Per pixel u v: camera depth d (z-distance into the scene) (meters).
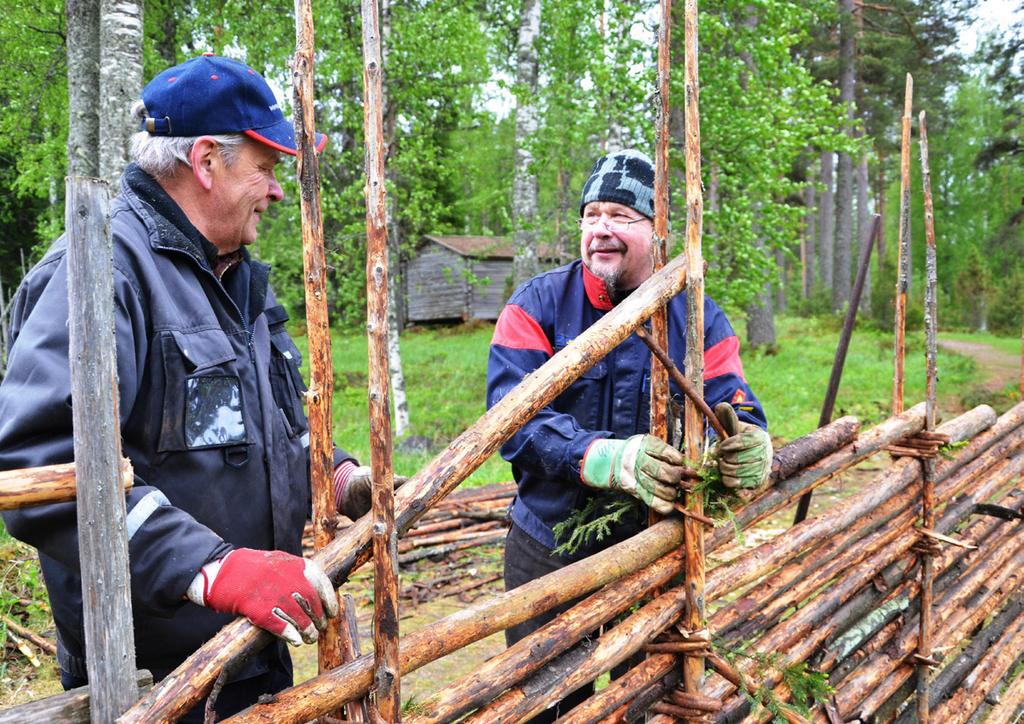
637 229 1.98
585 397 2.05
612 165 1.99
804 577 2.20
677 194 8.73
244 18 10.72
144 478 1.40
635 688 1.70
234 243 1.61
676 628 1.78
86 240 0.95
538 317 2.06
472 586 4.45
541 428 1.82
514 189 10.62
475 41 11.30
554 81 10.12
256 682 1.64
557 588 1.51
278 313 1.77
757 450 1.64
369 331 1.11
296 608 1.11
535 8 10.37
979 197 40.44
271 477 1.57
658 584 1.73
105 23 5.83
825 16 10.54
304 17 1.15
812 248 38.53
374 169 1.07
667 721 1.79
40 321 1.21
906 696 2.59
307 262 1.17
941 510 2.86
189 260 1.48
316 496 1.23
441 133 12.59
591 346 1.48
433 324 29.28
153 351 1.39
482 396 13.60
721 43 8.88
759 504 1.95
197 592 1.13
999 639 3.26
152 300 1.39
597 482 1.72
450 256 28.16
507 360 2.02
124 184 1.51
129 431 1.38
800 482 2.06
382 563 1.15
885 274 24.84
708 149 8.91
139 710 1.00
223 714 1.59
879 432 2.37
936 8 22.16
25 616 3.77
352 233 11.08
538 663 1.49
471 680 1.41
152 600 1.17
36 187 11.99
